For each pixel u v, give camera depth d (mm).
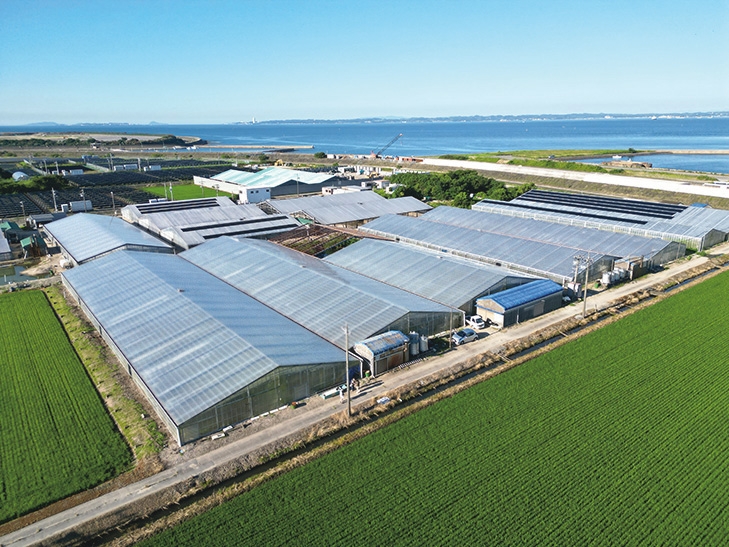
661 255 78188
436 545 28266
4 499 32594
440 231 90812
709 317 58156
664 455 35250
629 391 43344
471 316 59562
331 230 93750
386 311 53688
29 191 161125
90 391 45281
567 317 60094
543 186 161500
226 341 46312
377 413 41688
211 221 104875
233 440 38094
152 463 35594
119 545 28984
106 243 82562
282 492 32531
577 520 29812
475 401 42375
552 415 40094
